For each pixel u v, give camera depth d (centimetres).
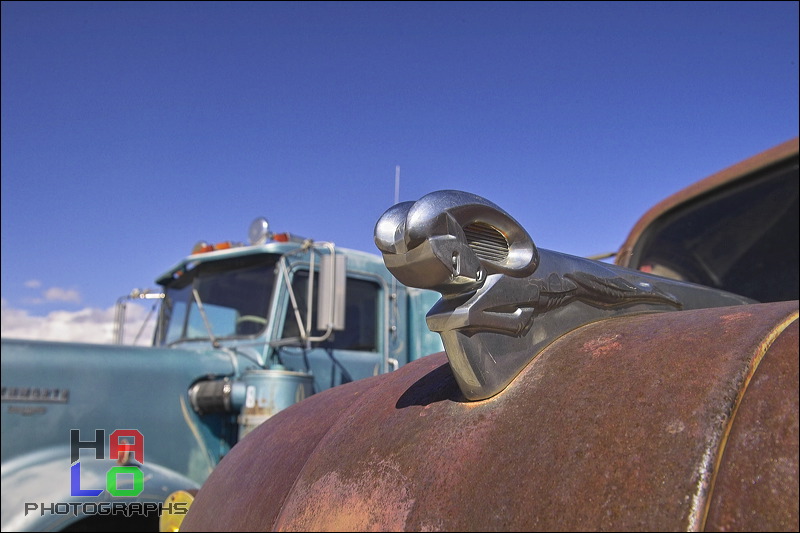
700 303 95
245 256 482
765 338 60
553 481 57
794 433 50
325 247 485
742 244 218
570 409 63
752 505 48
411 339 526
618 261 251
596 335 73
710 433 53
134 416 402
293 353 454
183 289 525
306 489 75
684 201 232
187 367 432
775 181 210
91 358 403
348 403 94
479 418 68
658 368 62
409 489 65
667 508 51
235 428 436
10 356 379
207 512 92
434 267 63
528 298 71
